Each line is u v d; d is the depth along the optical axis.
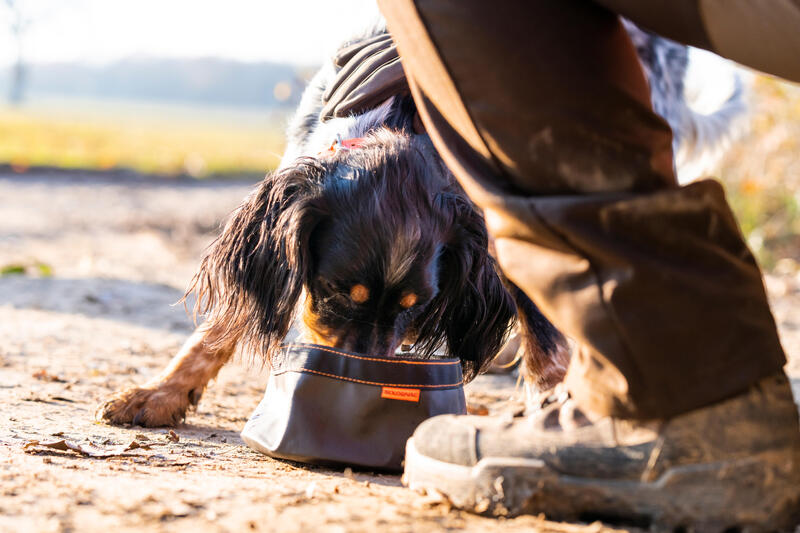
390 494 2.02
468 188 1.91
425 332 2.85
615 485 1.81
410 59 1.95
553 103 1.77
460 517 1.85
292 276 2.53
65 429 2.74
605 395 1.82
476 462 1.90
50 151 21.14
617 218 1.75
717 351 1.77
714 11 1.65
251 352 2.73
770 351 1.81
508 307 2.99
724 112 5.21
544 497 1.85
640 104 1.80
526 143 1.80
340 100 3.16
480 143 1.86
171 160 20.91
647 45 4.62
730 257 1.79
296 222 2.53
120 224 10.81
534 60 1.77
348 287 2.54
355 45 3.35
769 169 9.36
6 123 30.05
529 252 1.86
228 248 2.79
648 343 1.75
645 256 1.75
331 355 2.40
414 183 2.63
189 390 3.12
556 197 1.78
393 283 2.53
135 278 6.86
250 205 2.82
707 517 1.78
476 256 2.81
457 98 1.86
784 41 1.61
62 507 1.77
